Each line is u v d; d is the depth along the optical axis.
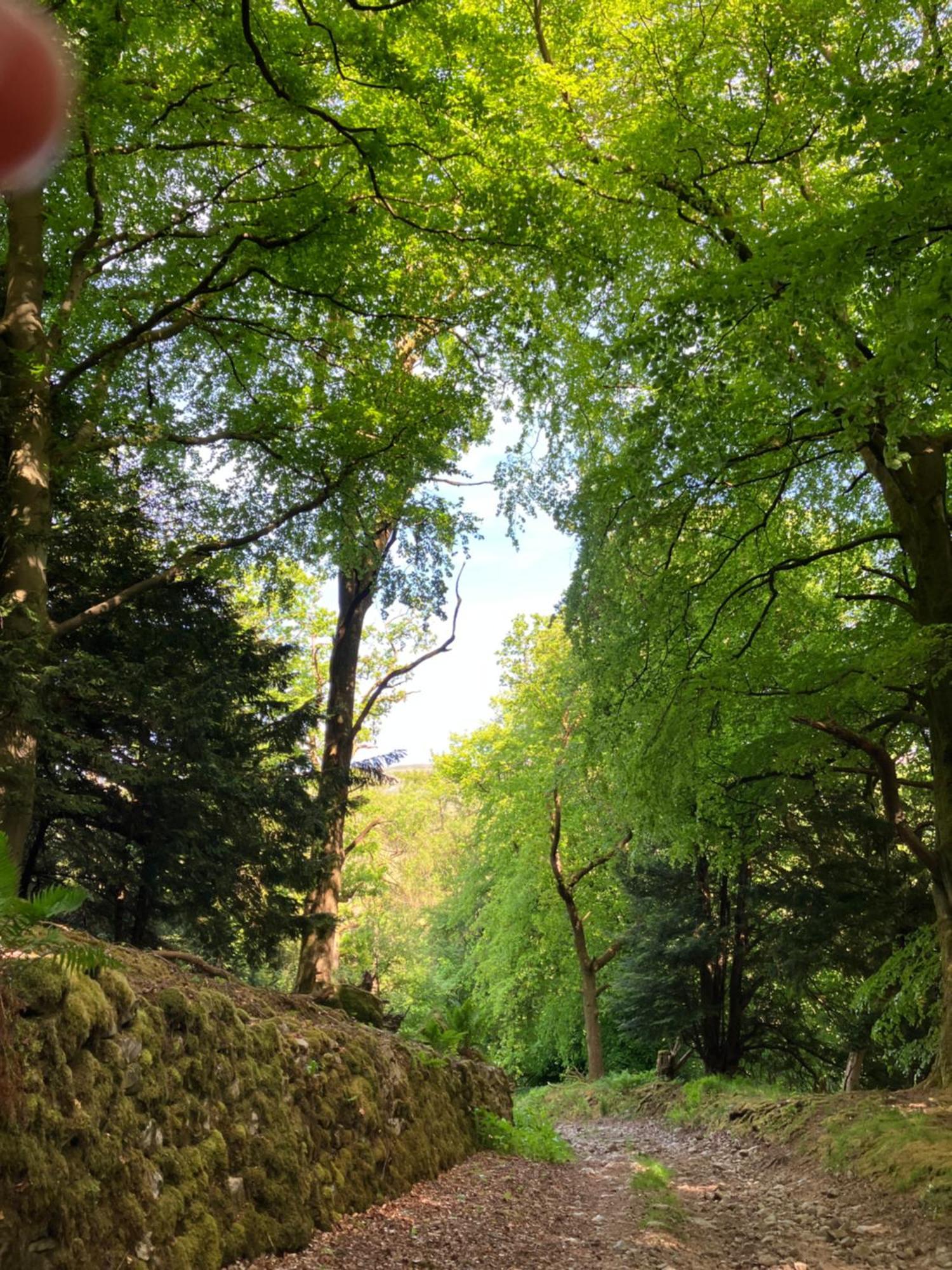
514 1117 12.45
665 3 11.35
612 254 12.07
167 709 10.15
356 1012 12.49
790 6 9.84
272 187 11.94
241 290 12.73
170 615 11.69
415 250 13.19
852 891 16.66
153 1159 4.18
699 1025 21.08
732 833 15.80
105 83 8.32
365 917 33.22
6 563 8.18
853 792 16.95
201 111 10.27
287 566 16.69
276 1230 4.95
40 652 7.23
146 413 12.84
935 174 6.75
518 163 11.27
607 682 13.23
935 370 7.53
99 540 10.93
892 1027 14.70
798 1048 21.70
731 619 13.98
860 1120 9.34
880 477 12.09
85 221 11.76
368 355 13.66
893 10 9.22
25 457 8.46
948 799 10.98
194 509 13.58
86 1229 3.55
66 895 3.49
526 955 28.41
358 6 8.76
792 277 7.82
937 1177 6.91
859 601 14.55
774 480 13.32
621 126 11.50
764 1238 6.48
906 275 8.00
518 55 11.12
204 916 11.55
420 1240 5.79
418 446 13.34
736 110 10.74
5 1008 3.42
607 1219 7.16
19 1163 3.28
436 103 10.06
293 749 13.08
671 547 12.63
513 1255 5.66
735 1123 12.68
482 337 13.34
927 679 11.09
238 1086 5.16
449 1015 13.41
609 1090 21.28
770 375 8.65
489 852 28.89
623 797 15.04
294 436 13.11
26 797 7.67
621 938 22.88
